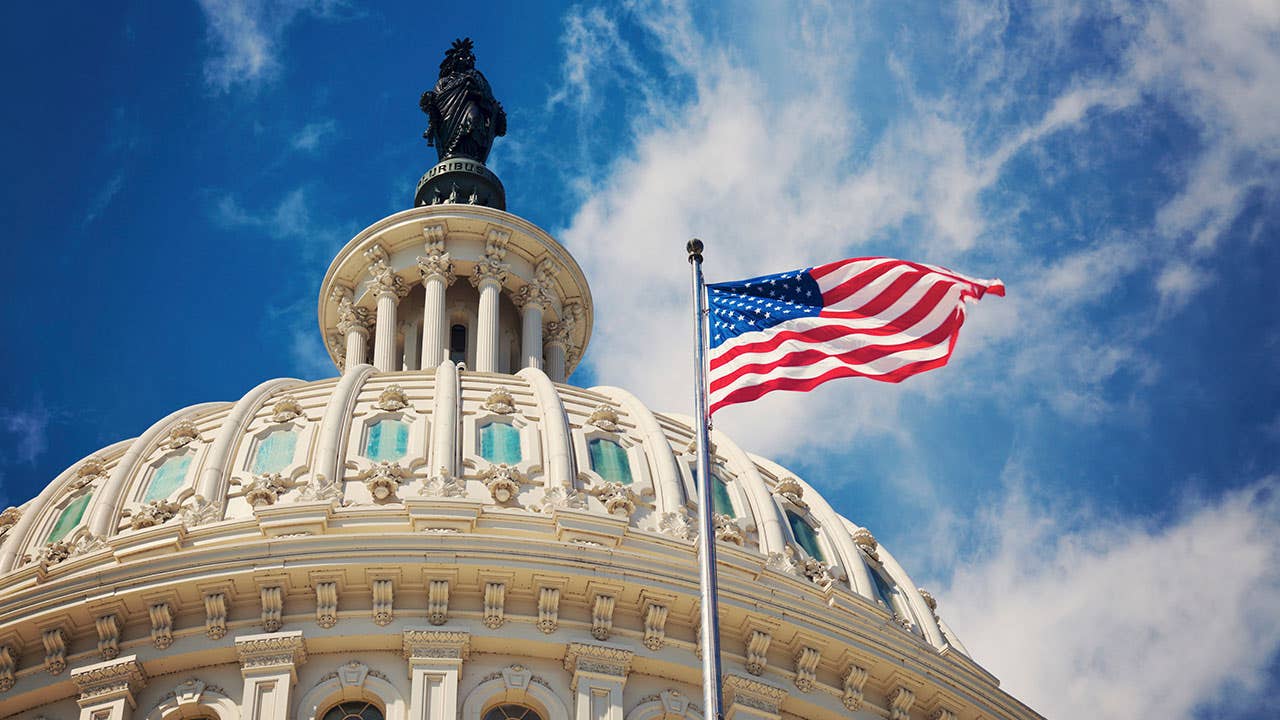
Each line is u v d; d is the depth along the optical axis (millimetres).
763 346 39156
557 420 50188
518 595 44656
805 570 48906
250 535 45594
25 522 49938
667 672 44656
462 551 44438
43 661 44062
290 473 48156
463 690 43375
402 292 63188
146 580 44094
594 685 43656
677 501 48625
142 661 43500
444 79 70188
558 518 45969
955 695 47500
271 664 43062
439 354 60188
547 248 63969
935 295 39656
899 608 51906
